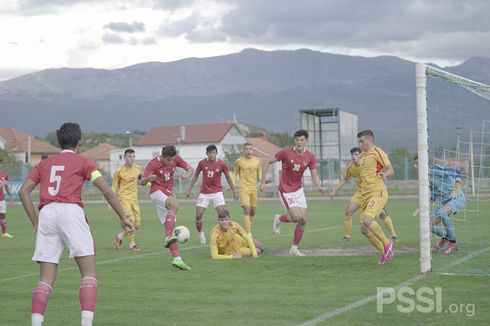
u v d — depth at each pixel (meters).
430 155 13.21
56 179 6.98
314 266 11.46
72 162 7.08
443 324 7.10
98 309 8.31
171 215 12.56
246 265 11.82
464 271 10.66
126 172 15.06
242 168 16.94
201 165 16.06
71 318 7.88
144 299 8.91
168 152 12.98
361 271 10.79
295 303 8.41
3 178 19.75
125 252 14.62
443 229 13.43
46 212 6.89
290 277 10.42
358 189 15.64
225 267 11.66
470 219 22.23
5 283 10.51
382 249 11.62
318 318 7.52
